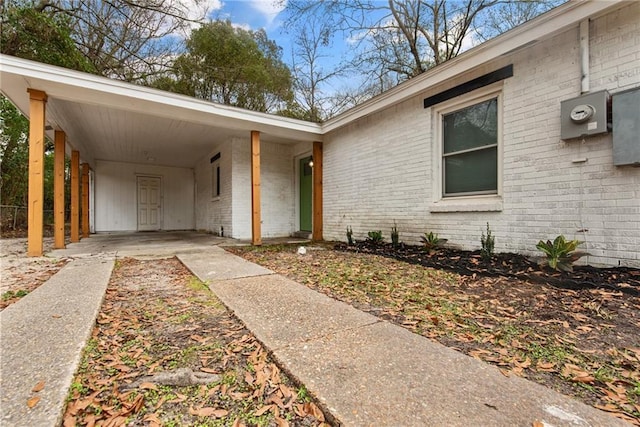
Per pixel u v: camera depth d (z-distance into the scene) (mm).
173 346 1872
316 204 7898
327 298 2783
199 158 11469
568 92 3559
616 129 3117
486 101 4523
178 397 1378
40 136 4816
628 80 3123
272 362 1660
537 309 2408
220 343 1907
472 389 1355
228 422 1221
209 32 11086
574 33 3512
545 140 3760
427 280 3408
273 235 8867
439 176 5188
